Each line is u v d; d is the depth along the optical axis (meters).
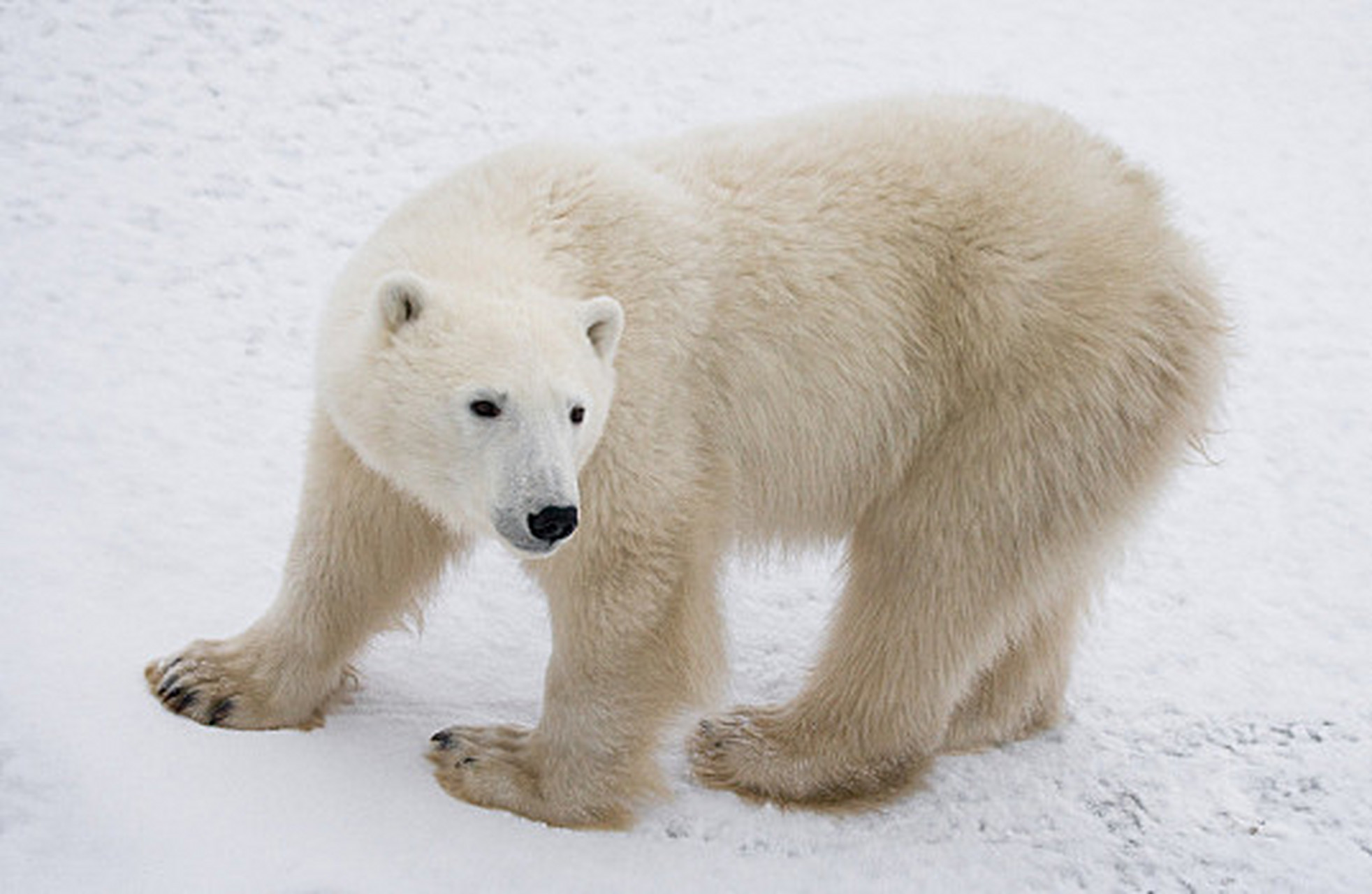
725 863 8.08
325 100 17.30
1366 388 15.42
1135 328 8.42
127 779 7.31
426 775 8.22
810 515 8.89
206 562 9.85
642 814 8.41
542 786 8.19
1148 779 9.39
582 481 7.66
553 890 7.50
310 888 6.91
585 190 8.12
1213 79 22.44
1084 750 9.67
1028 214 8.49
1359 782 9.47
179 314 13.05
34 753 7.35
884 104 9.12
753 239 8.34
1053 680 9.71
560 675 8.09
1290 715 10.24
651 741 8.26
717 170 8.60
